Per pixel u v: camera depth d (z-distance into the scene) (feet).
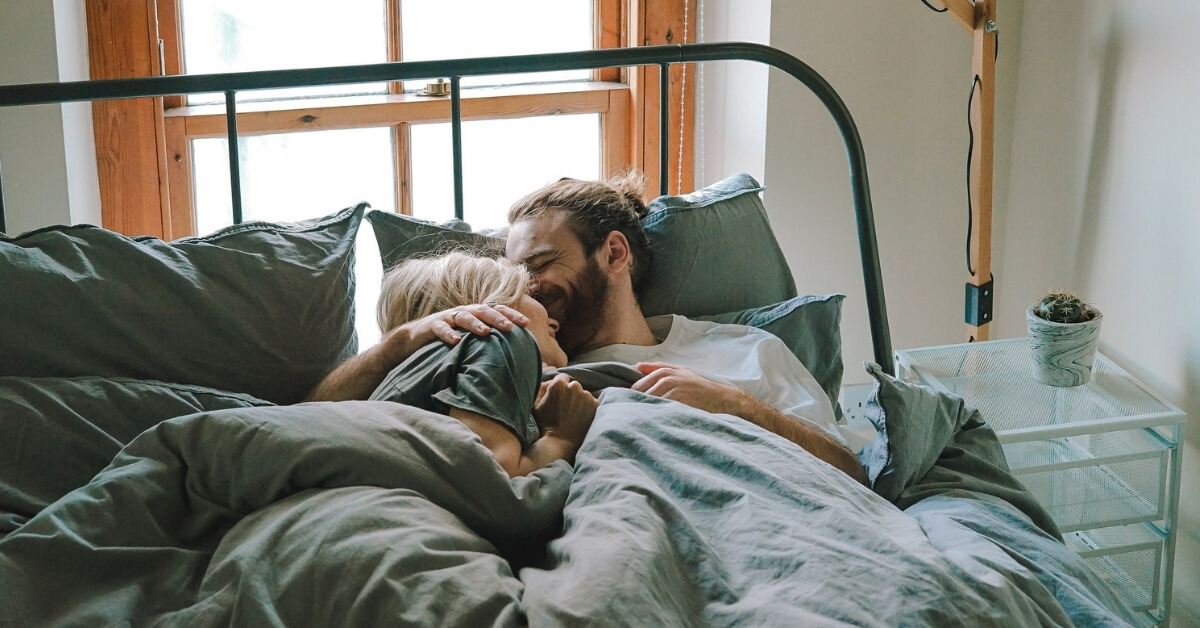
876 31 7.89
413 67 5.46
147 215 7.36
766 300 5.80
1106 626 3.48
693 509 3.50
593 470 3.61
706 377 4.90
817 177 8.10
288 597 2.87
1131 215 7.09
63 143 6.48
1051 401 6.49
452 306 4.54
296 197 7.86
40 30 6.30
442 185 8.22
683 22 8.31
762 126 7.92
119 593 3.00
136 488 3.24
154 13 7.10
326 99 7.76
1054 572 3.78
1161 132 6.75
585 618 2.78
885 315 6.01
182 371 4.35
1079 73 7.48
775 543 3.27
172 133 7.32
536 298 5.05
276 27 7.64
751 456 3.77
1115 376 6.84
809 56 7.82
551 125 8.37
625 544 3.08
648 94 8.34
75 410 3.94
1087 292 7.58
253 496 3.29
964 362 7.07
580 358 5.16
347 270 4.93
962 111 8.21
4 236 4.28
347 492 3.18
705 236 5.66
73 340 4.16
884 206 8.29
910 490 4.50
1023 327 8.34
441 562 2.95
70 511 3.12
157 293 4.36
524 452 3.93
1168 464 6.44
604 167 8.56
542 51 8.33
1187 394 6.73
